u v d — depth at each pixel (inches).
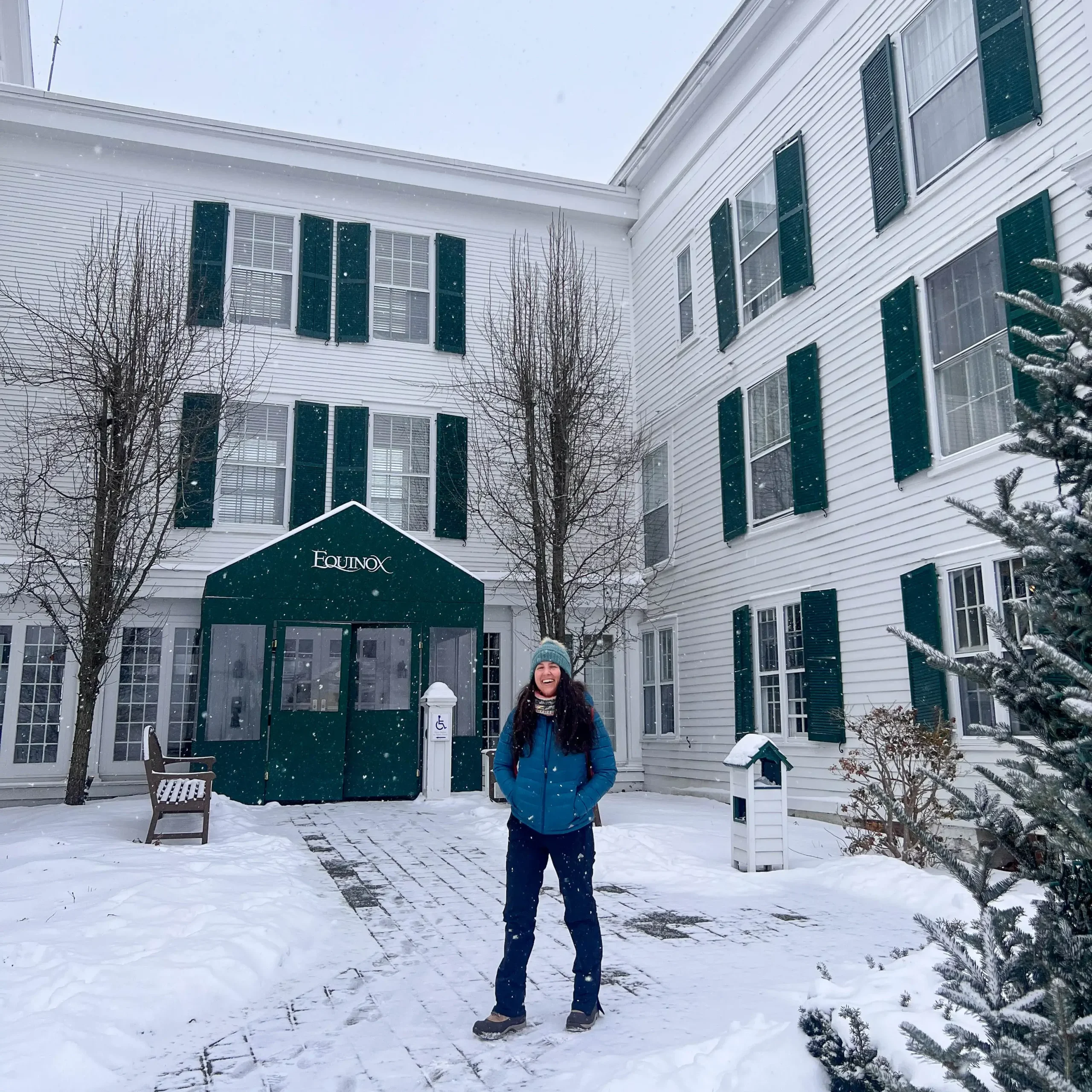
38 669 516.1
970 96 375.6
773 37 523.5
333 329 620.1
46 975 165.9
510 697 601.3
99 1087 131.4
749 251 543.8
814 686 438.0
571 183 679.1
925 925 97.3
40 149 577.3
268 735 491.5
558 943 210.7
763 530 501.7
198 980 169.6
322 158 627.5
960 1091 88.4
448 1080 132.0
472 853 334.6
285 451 595.8
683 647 586.2
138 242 502.3
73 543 517.3
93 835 327.0
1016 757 320.2
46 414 537.3
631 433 660.1
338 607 516.7
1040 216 324.5
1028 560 98.1
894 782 327.9
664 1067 127.3
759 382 519.5
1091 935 86.1
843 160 455.2
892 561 398.9
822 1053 109.3
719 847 347.9
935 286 388.8
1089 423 101.4
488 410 619.2
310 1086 131.5
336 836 375.6
